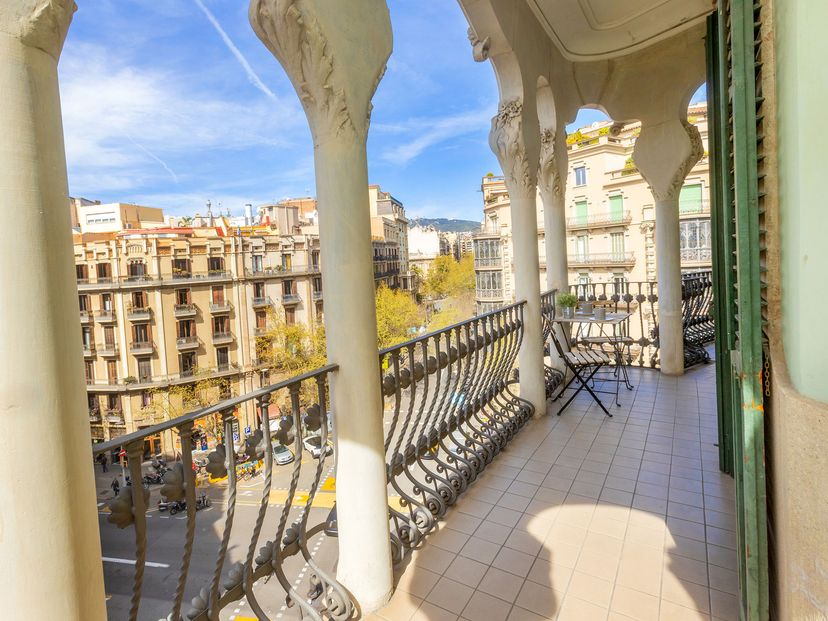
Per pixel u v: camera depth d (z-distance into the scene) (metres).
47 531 0.96
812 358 1.17
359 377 2.00
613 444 3.79
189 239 25.66
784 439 1.21
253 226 33.22
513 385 5.46
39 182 0.93
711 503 2.86
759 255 1.42
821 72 1.11
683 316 6.41
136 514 1.29
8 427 0.92
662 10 4.46
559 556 2.42
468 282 53.75
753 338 1.41
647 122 5.74
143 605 6.52
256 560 1.86
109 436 24.52
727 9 1.79
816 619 1.05
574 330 8.86
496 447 3.60
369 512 2.06
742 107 1.40
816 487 1.04
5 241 0.90
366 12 1.98
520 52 4.12
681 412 4.47
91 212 32.44
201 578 6.86
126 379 23.97
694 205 19.89
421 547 2.54
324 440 2.04
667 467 3.36
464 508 2.91
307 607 1.88
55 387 0.96
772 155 1.36
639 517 2.74
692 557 2.37
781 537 1.29
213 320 26.27
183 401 24.70
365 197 2.00
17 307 0.91
